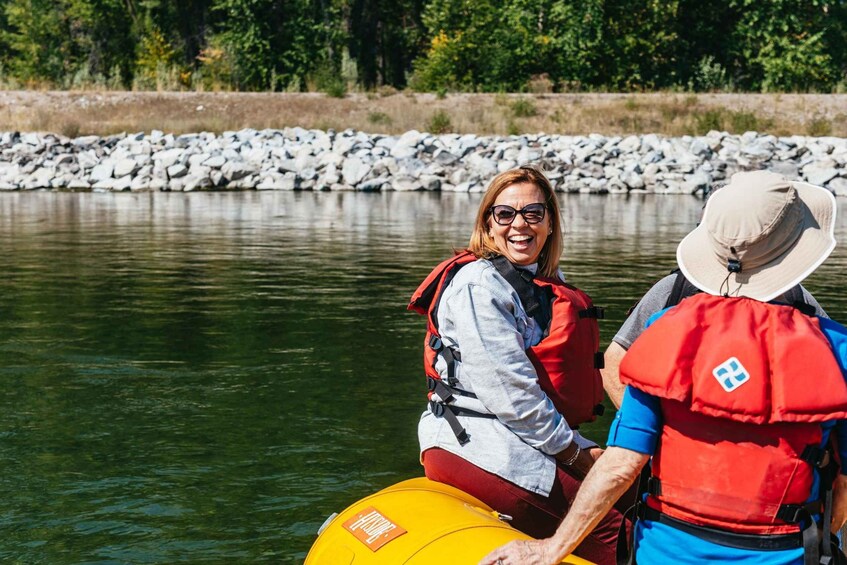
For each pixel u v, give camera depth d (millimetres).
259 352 7797
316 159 25234
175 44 38219
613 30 33938
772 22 35531
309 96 30531
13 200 21328
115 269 11820
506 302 3221
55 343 8078
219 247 13820
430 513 3084
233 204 20531
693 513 2369
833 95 30000
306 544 4383
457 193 23703
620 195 23688
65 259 12617
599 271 11672
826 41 36500
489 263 3297
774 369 2256
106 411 6273
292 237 14953
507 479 3166
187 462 5375
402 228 16188
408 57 42281
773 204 2371
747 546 2326
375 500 3271
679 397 2303
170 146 26094
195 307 9562
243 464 5348
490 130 27875
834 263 12664
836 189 24281
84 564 4172
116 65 35844
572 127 28109
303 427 5965
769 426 2283
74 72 36656
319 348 7934
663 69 35031
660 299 3311
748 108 29188
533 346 3285
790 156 25578
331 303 9773
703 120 28078
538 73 33438
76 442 5695
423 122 28422
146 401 6488
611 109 29141
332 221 17281
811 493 2363
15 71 37438
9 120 27859
